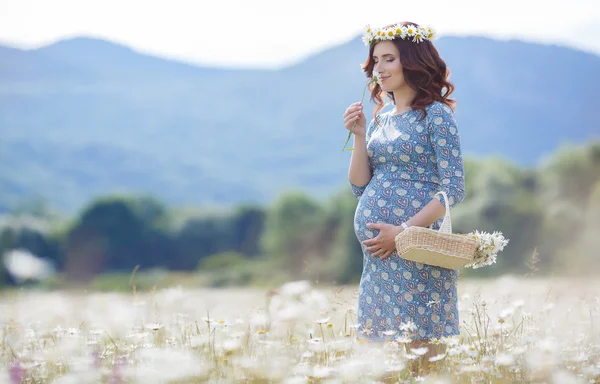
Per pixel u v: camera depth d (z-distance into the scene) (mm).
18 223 88750
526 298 5387
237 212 102000
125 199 97375
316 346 4012
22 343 4914
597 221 41188
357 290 4480
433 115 3998
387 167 4164
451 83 4172
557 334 4352
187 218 101500
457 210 45656
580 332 4457
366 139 4410
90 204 96500
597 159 48781
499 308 5113
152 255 97875
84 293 6539
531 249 41344
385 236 3994
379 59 4156
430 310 3984
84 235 94000
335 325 4855
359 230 4164
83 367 3582
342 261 45375
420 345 3957
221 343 4340
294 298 4516
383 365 3500
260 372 3592
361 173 4277
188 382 3408
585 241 40344
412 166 4074
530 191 50125
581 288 6375
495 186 45906
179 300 5551
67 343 4316
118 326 4832
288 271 54312
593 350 4117
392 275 4035
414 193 4043
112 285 36188
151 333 4766
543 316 4785
